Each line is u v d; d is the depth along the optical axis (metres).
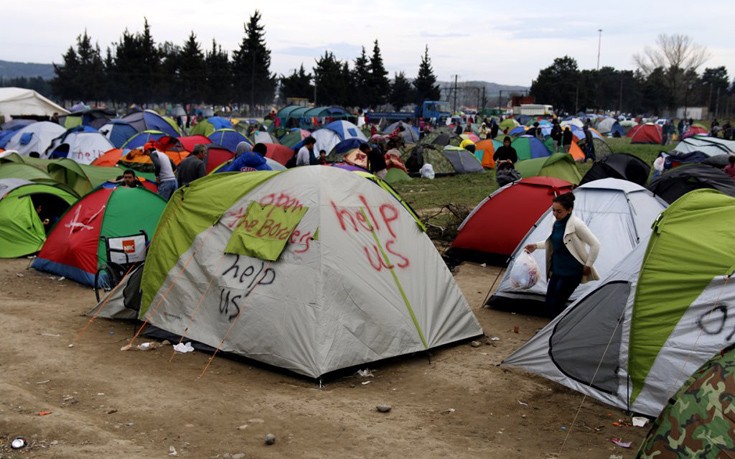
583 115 80.50
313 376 7.27
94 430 5.91
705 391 4.92
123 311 9.48
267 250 8.13
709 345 6.33
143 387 7.09
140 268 9.34
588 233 8.18
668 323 6.62
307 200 8.25
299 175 8.58
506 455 5.80
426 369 7.87
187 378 7.42
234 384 7.27
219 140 30.36
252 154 13.73
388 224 8.65
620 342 6.90
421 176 27.66
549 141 36.72
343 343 7.55
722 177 15.48
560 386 7.40
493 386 7.38
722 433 4.74
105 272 11.20
